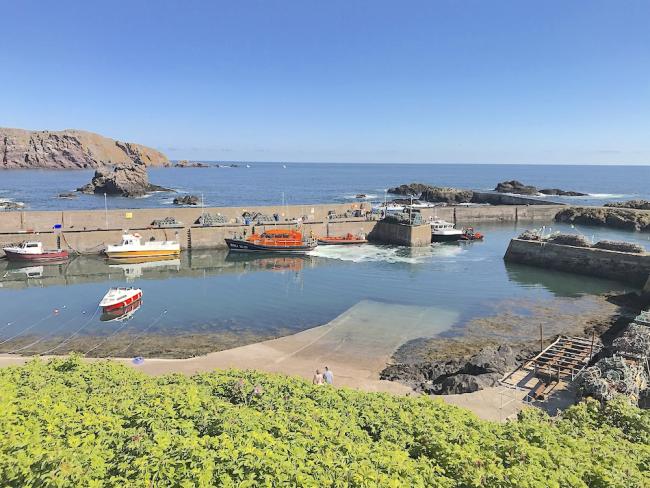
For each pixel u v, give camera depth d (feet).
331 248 173.47
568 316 92.99
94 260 148.05
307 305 102.17
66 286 117.39
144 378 41.16
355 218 197.06
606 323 88.12
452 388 55.98
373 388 57.16
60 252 144.97
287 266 144.25
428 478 24.06
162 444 23.39
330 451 24.61
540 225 231.30
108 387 37.73
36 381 37.52
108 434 26.17
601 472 24.97
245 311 97.55
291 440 26.21
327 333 82.48
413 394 55.77
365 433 29.27
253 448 23.43
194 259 153.58
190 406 29.71
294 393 35.47
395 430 30.09
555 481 23.20
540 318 91.76
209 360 67.67
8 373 39.83
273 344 76.43
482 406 49.24
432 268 140.67
